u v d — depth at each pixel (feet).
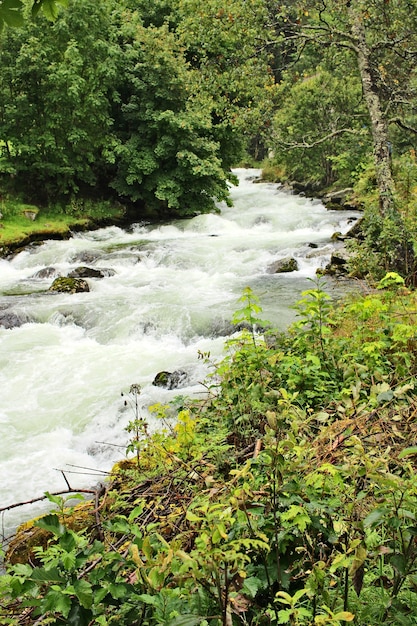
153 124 68.13
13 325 33.71
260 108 42.60
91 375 26.35
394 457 7.64
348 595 6.67
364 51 36.52
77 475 19.13
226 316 30.99
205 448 10.71
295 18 42.47
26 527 12.85
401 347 13.74
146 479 10.51
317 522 6.76
